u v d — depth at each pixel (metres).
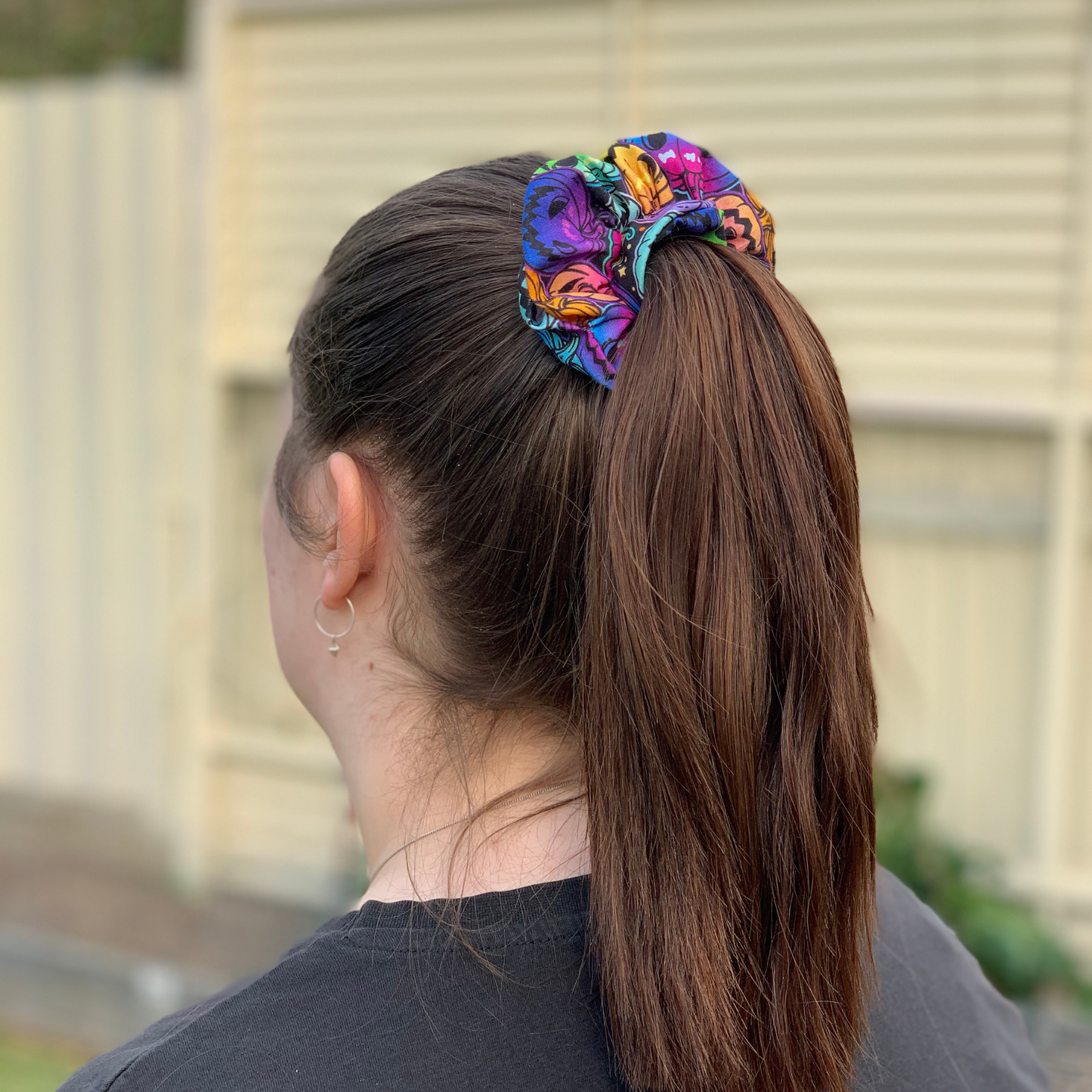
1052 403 3.11
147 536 4.06
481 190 0.81
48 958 3.46
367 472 0.82
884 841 3.07
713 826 0.72
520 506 0.76
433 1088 0.70
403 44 3.64
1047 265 3.10
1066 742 3.24
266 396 3.93
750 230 0.82
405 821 0.84
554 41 3.46
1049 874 3.21
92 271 4.07
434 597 0.80
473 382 0.76
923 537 3.34
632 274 0.75
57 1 5.64
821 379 0.76
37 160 4.11
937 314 3.21
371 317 0.80
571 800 0.80
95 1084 0.72
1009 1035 0.99
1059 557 3.15
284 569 0.92
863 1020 0.81
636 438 0.72
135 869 4.04
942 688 3.36
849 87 3.22
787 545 0.74
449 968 0.73
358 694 0.87
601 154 3.43
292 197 3.82
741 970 0.74
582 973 0.74
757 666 0.73
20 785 4.32
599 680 0.73
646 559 0.71
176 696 4.05
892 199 3.22
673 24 3.36
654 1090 0.71
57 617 4.23
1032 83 3.06
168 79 4.07
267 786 3.96
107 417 4.09
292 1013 0.72
